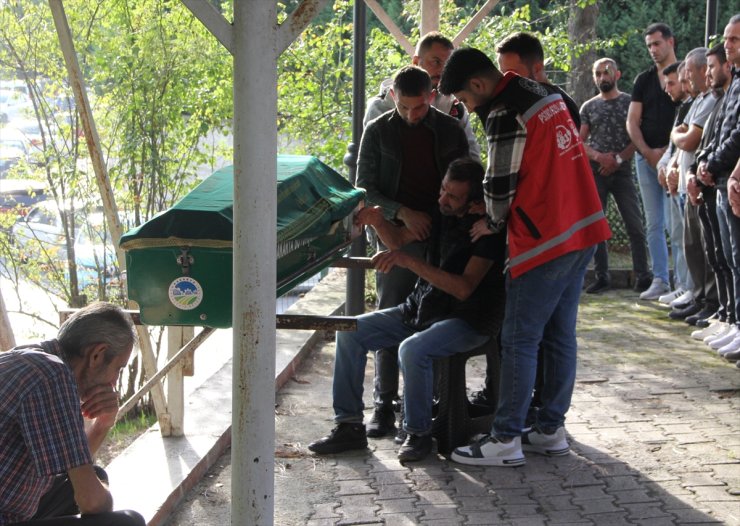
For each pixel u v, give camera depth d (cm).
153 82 694
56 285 702
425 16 606
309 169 411
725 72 634
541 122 411
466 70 416
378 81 962
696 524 383
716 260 664
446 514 397
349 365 465
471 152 524
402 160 481
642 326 716
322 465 452
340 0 1019
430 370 449
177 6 698
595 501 407
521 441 464
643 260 844
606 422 505
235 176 263
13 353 277
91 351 287
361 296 632
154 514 379
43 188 689
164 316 322
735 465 443
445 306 457
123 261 417
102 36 686
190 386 643
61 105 687
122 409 430
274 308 270
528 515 395
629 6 1661
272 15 257
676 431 489
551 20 1320
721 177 612
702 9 1644
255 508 273
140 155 692
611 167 823
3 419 271
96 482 277
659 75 792
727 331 655
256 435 271
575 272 435
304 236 363
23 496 279
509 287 432
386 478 436
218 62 720
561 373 452
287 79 974
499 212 419
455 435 457
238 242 264
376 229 479
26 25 676
